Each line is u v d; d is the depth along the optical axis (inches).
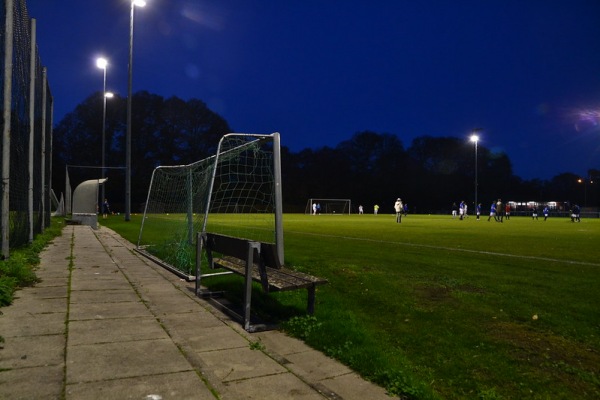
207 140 3198.8
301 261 384.2
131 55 1157.7
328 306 238.2
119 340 167.3
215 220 1293.1
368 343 179.3
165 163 3034.0
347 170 3521.2
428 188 3506.4
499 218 1524.4
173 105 3107.8
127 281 293.4
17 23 370.6
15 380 127.3
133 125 2935.5
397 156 3570.4
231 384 136.9
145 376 132.8
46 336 169.3
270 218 1016.2
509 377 156.6
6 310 206.7
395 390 139.0
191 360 147.1
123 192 2839.6
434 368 165.0
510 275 325.7
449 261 398.6
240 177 438.9
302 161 3516.2
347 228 957.2
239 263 263.0
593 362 168.9
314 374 152.9
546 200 3870.6
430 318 218.5
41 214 609.6
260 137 259.8
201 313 220.5
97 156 2847.0
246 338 184.1
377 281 297.0
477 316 220.8
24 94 421.1
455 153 3590.1
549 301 246.1
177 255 373.4
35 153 527.8
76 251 452.1
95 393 120.0
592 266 373.4
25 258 347.3
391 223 1259.8
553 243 595.8
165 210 590.2
